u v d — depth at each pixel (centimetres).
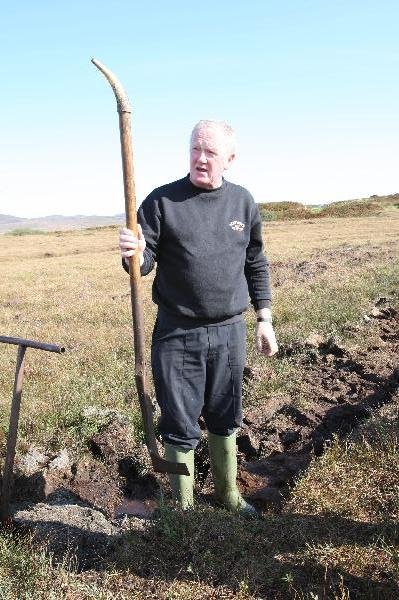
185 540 291
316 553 279
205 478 414
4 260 2684
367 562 272
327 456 382
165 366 312
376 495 330
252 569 274
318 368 612
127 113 257
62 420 485
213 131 291
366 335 723
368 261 1636
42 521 324
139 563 284
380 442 398
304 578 267
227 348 313
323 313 864
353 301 948
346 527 303
